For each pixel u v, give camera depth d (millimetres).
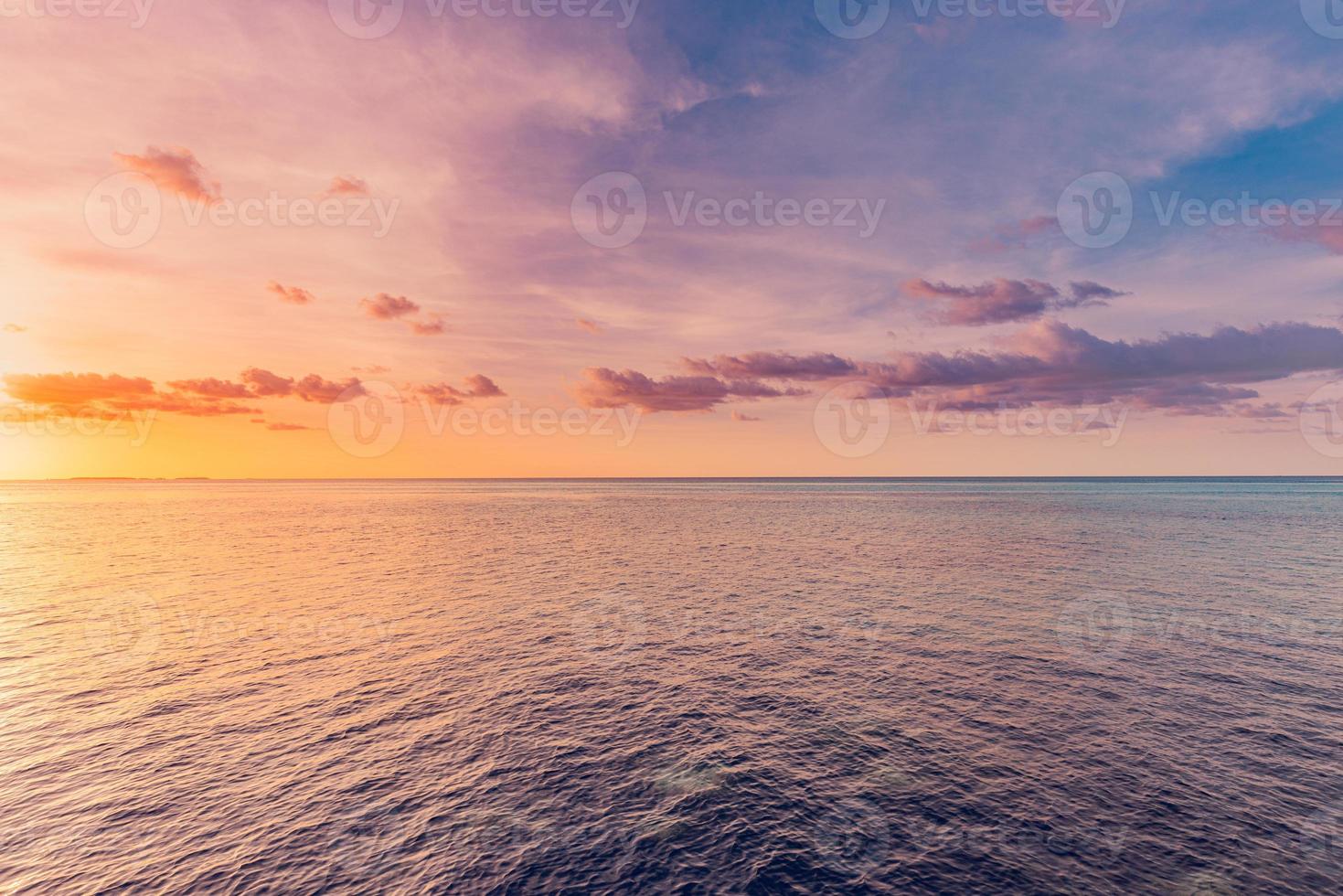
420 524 95500
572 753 18297
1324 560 50781
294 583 44469
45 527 93938
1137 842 13852
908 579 44219
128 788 16594
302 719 20922
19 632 31828
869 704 21766
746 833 14383
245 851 13922
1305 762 17281
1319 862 13055
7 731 20141
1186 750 18078
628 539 71688
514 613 35125
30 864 13625
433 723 20484
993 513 107812
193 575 48250
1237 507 119250
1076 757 17750
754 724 20219
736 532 77875
